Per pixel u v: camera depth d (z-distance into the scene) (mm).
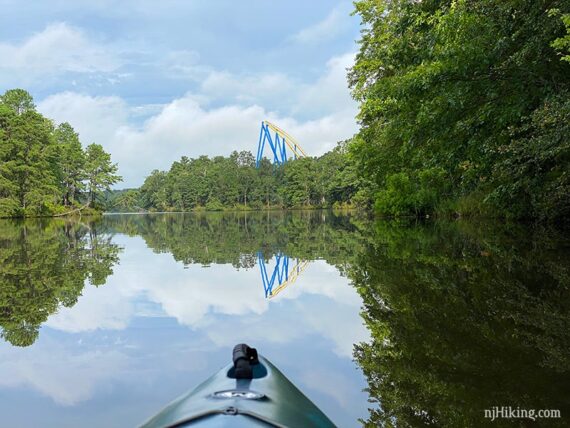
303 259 11133
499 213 19438
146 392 3582
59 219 48656
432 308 5652
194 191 120312
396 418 2988
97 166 73250
